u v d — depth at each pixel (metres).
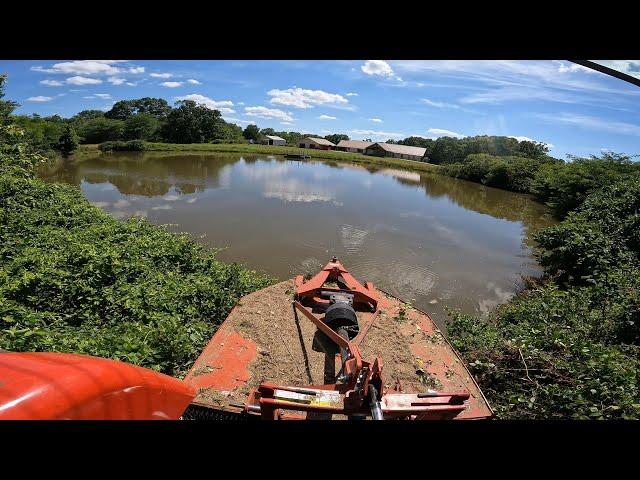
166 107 108.62
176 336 6.03
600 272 10.52
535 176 39.25
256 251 15.68
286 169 47.78
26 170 13.34
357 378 3.21
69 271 7.82
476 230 22.39
